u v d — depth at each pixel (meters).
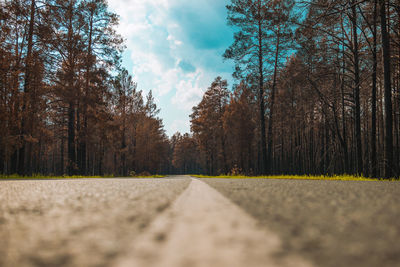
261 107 21.39
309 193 2.91
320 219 1.38
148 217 1.47
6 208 1.90
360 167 13.47
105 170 55.56
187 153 97.94
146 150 53.53
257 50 21.06
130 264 0.67
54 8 18.94
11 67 15.97
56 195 2.86
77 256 0.77
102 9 21.17
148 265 0.66
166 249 0.83
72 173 20.64
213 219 1.38
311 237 1.00
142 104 41.75
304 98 23.05
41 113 19.38
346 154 16.53
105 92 22.34
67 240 0.98
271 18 19.52
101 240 0.97
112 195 2.78
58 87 19.64
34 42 18.31
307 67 16.94
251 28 20.38
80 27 20.88
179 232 1.08
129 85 36.91
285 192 3.03
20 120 16.27
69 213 1.66
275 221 1.33
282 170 42.34
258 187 3.99
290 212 1.61
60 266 0.69
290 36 17.12
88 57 20.55
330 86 18.70
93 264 0.70
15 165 16.39
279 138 38.19
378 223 1.28
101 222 1.34
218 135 45.62
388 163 10.10
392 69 14.83
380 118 24.91
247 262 0.68
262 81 21.34
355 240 0.96
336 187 4.02
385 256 0.76
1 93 15.45
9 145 15.42
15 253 0.82
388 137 10.23
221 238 0.98
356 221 1.33
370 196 2.57
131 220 1.39
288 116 30.88
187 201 2.19
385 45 10.79
